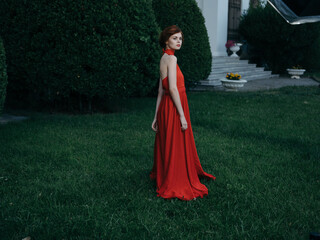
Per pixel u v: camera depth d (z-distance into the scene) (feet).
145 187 10.82
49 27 19.98
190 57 31.01
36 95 23.30
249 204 9.52
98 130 18.10
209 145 15.49
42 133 17.24
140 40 21.29
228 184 10.84
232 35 55.16
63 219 8.63
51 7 19.84
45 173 11.91
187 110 10.24
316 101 28.30
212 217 8.79
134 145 15.52
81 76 20.42
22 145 15.16
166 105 9.97
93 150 14.61
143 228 8.31
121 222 8.52
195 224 8.42
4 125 18.76
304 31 49.93
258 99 28.86
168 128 9.90
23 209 9.17
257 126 19.20
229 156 13.89
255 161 13.30
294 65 56.24
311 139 16.42
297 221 8.47
